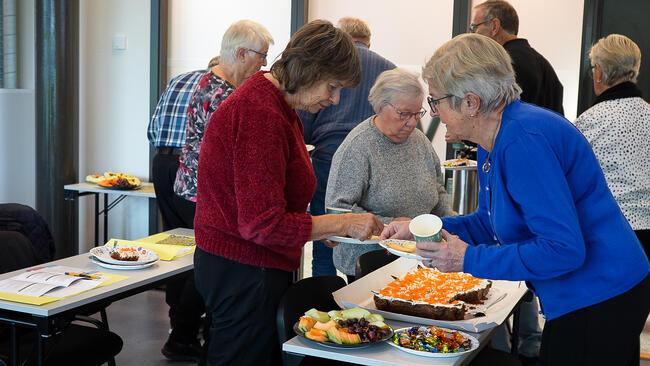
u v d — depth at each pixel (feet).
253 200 5.76
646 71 13.28
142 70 16.35
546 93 11.99
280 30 15.40
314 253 11.49
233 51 10.52
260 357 6.51
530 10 13.58
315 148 11.72
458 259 5.33
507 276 5.09
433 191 9.28
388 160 8.83
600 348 5.24
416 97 8.46
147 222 16.80
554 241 4.85
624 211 9.55
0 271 8.30
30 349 8.04
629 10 13.21
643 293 5.33
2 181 16.12
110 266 7.93
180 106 11.91
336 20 15.01
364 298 7.04
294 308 6.45
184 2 16.07
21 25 16.74
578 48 13.35
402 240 6.56
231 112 5.89
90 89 16.80
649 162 9.60
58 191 15.55
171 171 11.79
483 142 5.46
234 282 6.28
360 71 6.10
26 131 16.56
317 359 6.40
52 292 6.91
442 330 5.93
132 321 13.64
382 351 5.56
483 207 6.55
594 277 5.18
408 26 14.40
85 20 16.60
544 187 4.90
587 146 5.16
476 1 13.96
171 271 7.95
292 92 6.01
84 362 7.80
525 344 11.37
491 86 5.12
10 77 16.65
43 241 9.52
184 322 11.48
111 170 16.87
